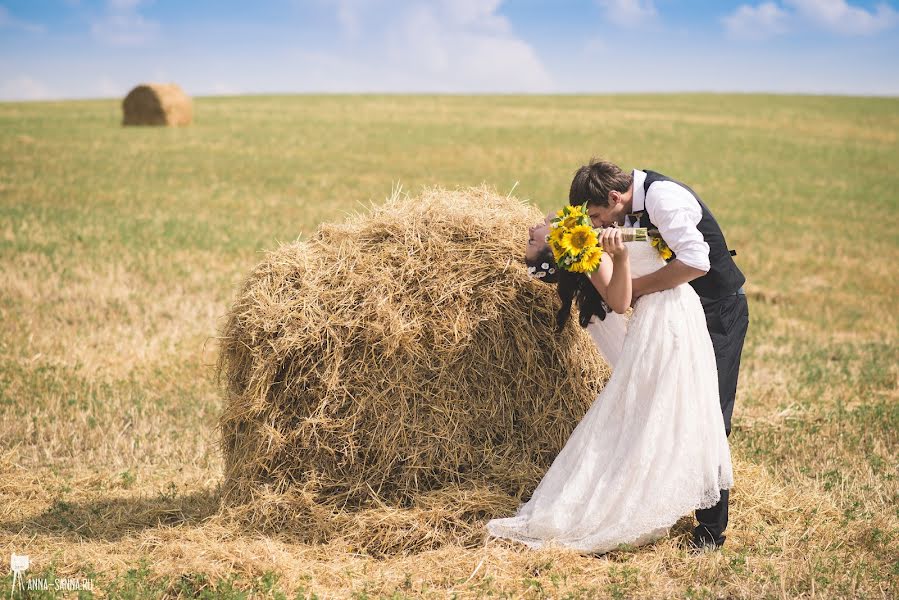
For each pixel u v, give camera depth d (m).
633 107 50.47
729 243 15.77
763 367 7.98
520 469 4.36
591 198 4.02
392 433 4.29
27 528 4.41
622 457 3.92
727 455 3.96
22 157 23.84
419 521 4.12
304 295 4.39
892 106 52.88
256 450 4.34
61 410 6.27
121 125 35.44
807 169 27.14
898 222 19.02
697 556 3.90
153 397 6.68
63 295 9.77
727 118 43.50
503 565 3.80
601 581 3.69
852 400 7.05
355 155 26.59
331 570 3.83
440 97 61.06
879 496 4.86
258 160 24.95
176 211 16.28
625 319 4.49
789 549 4.01
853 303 11.52
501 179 21.89
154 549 4.04
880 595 3.60
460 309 4.37
